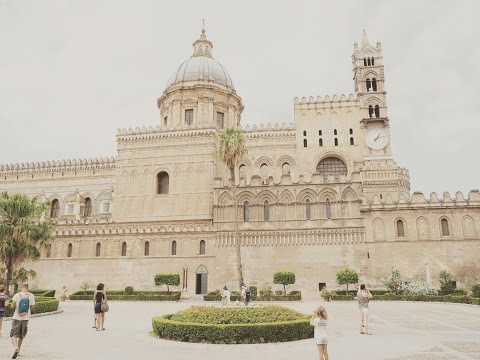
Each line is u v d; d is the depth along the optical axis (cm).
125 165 7169
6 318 2814
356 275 5131
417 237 5531
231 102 8200
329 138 7025
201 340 1883
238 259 5028
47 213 7912
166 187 7112
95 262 6056
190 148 7031
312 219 5838
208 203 6706
